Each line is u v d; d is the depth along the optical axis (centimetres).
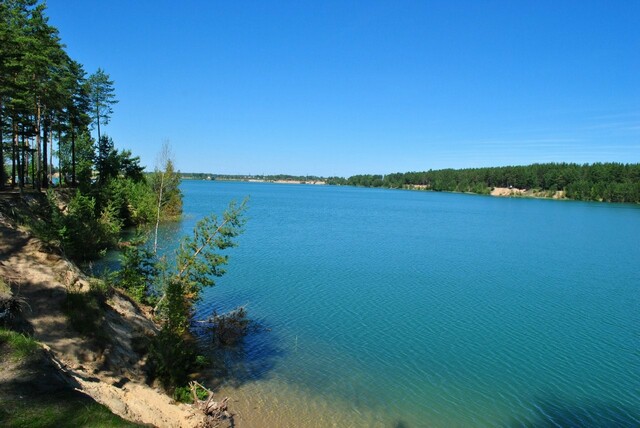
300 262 4212
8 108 4122
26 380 996
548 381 1903
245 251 4703
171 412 1420
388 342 2264
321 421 1514
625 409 1688
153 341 1731
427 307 2914
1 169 4331
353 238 6044
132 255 2408
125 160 6950
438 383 1848
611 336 2461
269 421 1489
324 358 2034
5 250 1758
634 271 4281
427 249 5322
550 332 2506
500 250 5412
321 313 2686
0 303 1359
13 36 3619
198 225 2333
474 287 3500
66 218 3147
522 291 3412
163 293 2241
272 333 2311
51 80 4525
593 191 19062
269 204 12762
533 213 12088
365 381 1828
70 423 884
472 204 15912
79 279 1820
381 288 3353
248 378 1788
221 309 2659
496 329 2533
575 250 5559
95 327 1561
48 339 1415
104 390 1275
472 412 1633
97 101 6644
